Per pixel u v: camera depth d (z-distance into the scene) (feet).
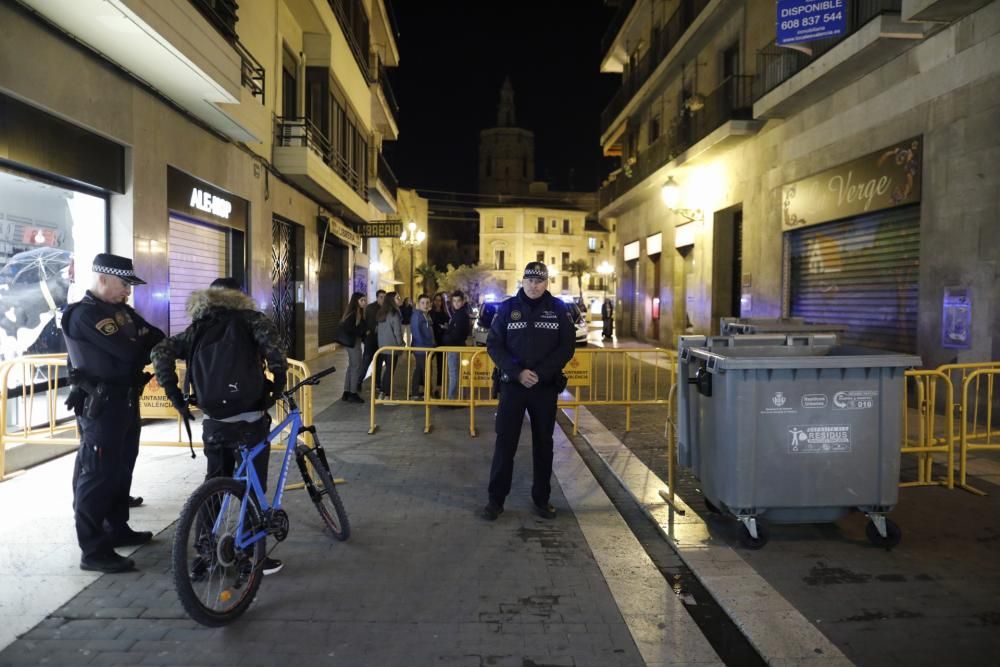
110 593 12.66
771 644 11.01
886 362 14.62
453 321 34.24
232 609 11.59
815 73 38.75
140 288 27.37
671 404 17.75
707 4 58.65
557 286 266.77
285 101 48.83
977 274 29.50
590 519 17.30
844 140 39.86
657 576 13.78
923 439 20.31
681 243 69.77
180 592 10.82
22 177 21.65
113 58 24.66
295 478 20.43
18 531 15.71
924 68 32.91
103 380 13.52
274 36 44.88
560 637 11.24
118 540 14.74
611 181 95.50
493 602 12.51
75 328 13.46
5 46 19.38
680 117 68.85
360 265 85.92
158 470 20.79
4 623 11.46
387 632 11.35
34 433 21.57
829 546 15.33
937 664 10.45
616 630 11.50
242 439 12.80
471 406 27.14
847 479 14.79
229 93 29.07
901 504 18.35
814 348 16.63
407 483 20.26
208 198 34.71
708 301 61.82
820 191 42.42
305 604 12.35
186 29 24.54
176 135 30.60
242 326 12.96
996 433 20.71
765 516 15.20
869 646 10.97
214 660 10.43
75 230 24.71
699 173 63.77
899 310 35.81
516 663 10.44
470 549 15.12
